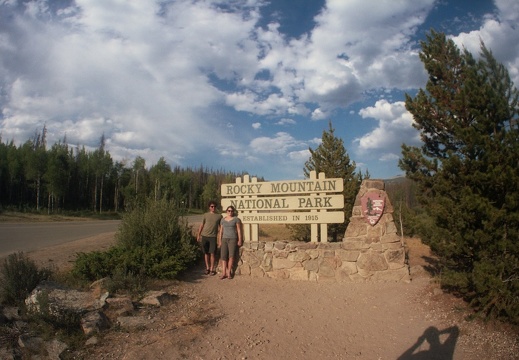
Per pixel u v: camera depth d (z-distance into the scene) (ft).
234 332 18.44
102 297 20.99
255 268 30.42
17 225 86.02
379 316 21.17
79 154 203.62
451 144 26.86
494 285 17.90
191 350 16.35
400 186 67.00
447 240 21.75
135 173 205.05
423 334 18.54
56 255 36.04
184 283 27.17
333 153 41.98
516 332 17.79
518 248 18.54
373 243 28.30
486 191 20.92
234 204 33.81
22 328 17.90
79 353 15.69
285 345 17.38
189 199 233.76
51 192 155.33
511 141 20.16
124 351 15.89
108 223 100.78
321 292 25.89
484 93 21.09
